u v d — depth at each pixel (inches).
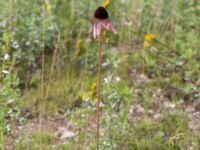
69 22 312.0
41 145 219.3
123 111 242.7
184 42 321.4
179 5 361.7
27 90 280.8
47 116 259.0
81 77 291.0
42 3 325.1
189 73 262.8
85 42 311.0
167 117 255.1
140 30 321.4
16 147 219.9
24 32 297.6
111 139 220.8
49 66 293.4
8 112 215.0
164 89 287.3
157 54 304.5
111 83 230.8
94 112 260.2
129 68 303.6
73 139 235.5
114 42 317.4
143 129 248.1
